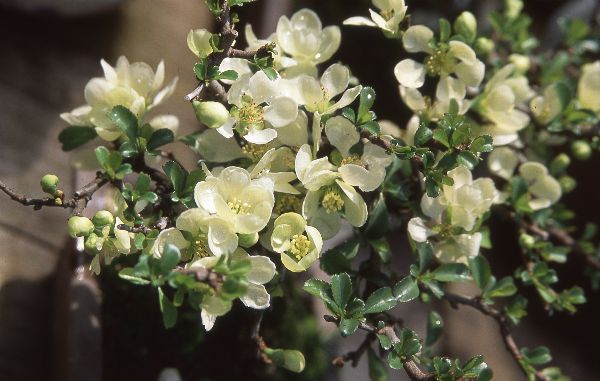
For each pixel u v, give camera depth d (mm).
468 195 496
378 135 477
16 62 753
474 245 505
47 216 667
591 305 850
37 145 713
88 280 573
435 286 498
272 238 464
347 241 507
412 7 808
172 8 839
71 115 515
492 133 542
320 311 657
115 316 596
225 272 422
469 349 797
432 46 514
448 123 485
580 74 666
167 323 434
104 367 591
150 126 502
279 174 470
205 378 605
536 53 842
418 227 501
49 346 614
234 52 479
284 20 509
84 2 775
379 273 516
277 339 619
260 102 475
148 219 490
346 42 831
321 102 483
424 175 482
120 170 481
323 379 631
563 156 614
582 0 858
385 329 478
